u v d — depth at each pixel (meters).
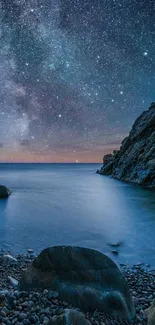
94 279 3.70
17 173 67.88
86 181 38.50
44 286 3.77
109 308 3.35
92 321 3.07
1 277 5.14
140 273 6.09
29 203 18.72
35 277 3.94
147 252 7.82
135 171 33.38
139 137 39.72
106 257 3.98
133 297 4.37
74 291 3.52
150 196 22.25
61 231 10.46
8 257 6.66
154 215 14.16
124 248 8.22
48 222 12.25
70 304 3.38
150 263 6.88
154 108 40.91
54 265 3.95
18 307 3.21
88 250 4.04
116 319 3.23
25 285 3.89
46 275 3.90
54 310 3.14
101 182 36.16
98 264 3.88
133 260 7.12
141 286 5.17
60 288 3.61
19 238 9.36
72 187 30.17
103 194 23.81
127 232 10.34
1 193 22.14
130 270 6.32
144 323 3.28
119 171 40.84
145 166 30.77
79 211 15.45
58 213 14.74
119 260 7.12
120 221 12.55
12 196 22.62
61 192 25.52
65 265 3.89
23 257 7.14
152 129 37.88
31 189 28.38
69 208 16.53
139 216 13.84
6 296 3.47
